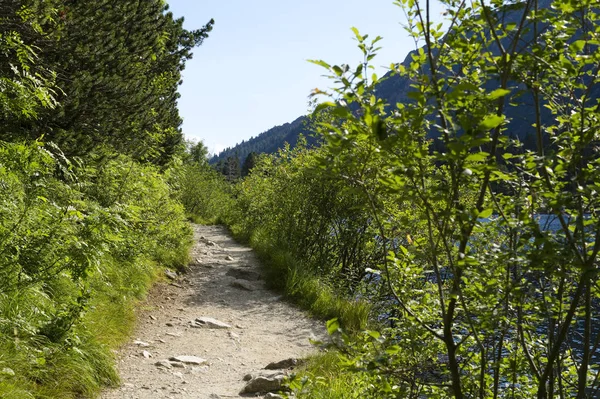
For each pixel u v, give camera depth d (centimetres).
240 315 905
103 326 623
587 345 243
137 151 1130
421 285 363
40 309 508
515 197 258
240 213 2186
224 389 553
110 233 516
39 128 767
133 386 527
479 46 238
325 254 1282
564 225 229
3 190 485
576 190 234
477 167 206
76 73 805
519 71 232
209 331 788
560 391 261
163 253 1177
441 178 223
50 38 752
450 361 244
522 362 298
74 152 793
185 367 613
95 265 504
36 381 440
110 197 926
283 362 625
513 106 257
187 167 2972
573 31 232
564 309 276
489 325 247
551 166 263
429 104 215
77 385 465
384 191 229
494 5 235
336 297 977
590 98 252
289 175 1356
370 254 1173
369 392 346
